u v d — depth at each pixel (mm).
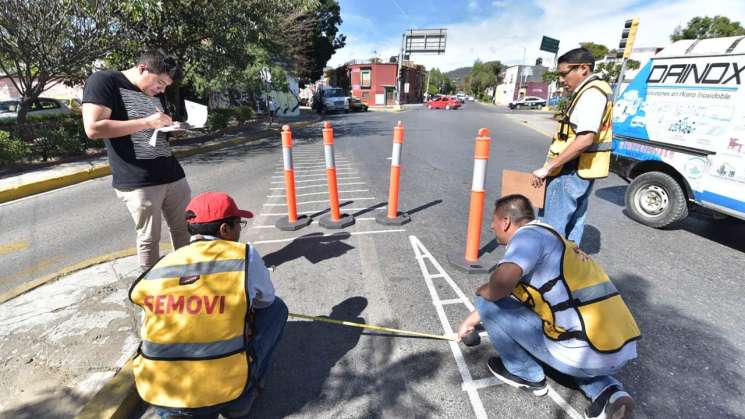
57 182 6938
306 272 3547
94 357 2303
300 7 12469
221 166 8555
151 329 1634
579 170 2916
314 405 2088
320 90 28922
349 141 12602
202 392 1622
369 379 2271
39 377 2156
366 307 2984
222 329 1625
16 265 3803
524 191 3209
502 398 2119
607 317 1749
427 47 31969
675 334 2623
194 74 11719
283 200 5863
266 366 2094
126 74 2584
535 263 1778
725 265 3619
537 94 50344
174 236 3141
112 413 1929
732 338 2574
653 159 4512
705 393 2123
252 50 11914
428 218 4945
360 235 4395
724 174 3760
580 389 2162
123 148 2559
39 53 8508
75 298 2938
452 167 8109
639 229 4555
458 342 2578
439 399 2121
